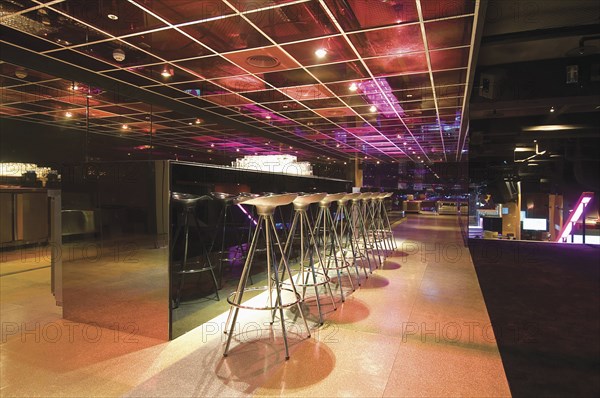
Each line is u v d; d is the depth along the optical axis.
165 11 3.91
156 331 2.81
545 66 3.88
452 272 5.02
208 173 3.26
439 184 18.89
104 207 3.02
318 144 13.75
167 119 8.93
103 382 2.18
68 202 3.17
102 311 3.03
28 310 3.45
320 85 6.38
